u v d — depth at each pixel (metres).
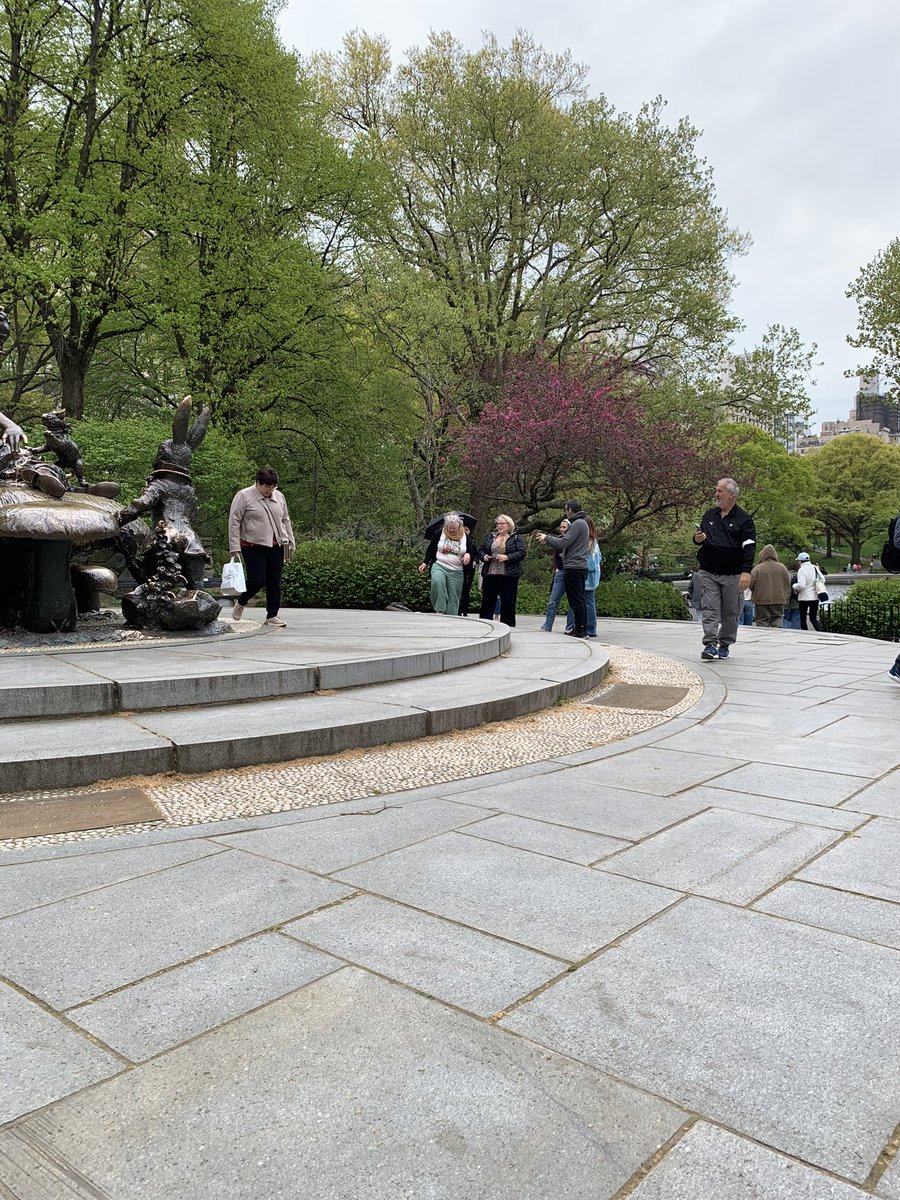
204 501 18.34
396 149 27.09
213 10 18.73
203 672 5.45
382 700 5.58
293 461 25.64
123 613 8.38
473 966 2.29
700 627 14.84
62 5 18.38
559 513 24.78
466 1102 1.70
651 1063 1.85
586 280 27.42
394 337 22.73
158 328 20.11
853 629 15.98
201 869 3.00
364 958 2.33
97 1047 1.89
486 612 11.72
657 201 25.72
